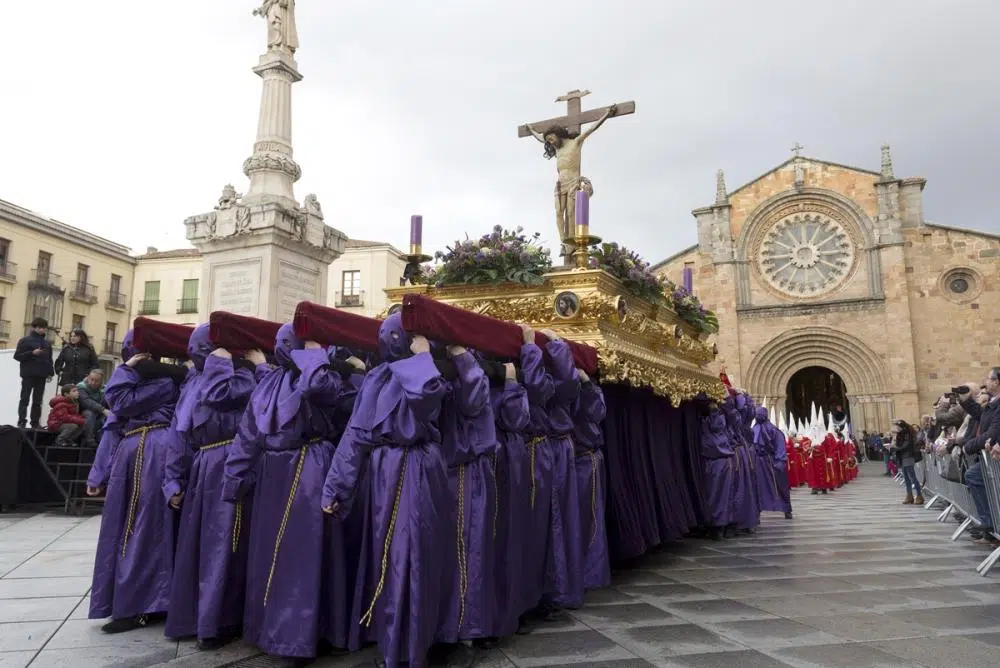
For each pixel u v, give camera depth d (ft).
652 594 17.76
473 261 19.75
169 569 14.67
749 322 111.75
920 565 22.24
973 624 14.84
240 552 13.64
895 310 103.91
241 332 14.38
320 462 12.73
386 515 11.74
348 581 13.00
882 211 106.83
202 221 45.52
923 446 50.72
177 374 15.99
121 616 14.05
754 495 29.94
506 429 14.24
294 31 49.93
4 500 33.01
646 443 23.20
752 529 31.42
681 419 27.73
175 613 13.44
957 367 101.19
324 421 13.16
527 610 14.83
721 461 28.60
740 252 113.60
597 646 13.20
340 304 125.49
